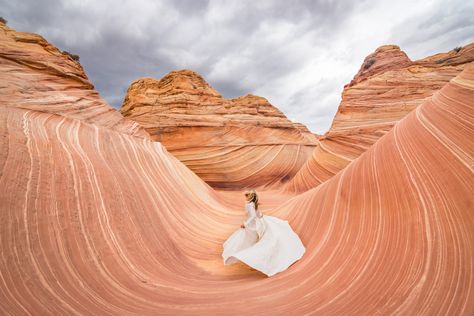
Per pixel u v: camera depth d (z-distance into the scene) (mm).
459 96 3805
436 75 13953
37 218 2877
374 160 4527
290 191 15766
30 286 2260
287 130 22922
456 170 2820
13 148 3354
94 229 3557
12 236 2475
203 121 18000
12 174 3008
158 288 3271
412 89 13406
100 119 6875
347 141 12953
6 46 6180
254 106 23594
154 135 16531
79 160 4391
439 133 3504
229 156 17781
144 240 4387
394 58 18078
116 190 4711
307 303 2654
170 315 2535
